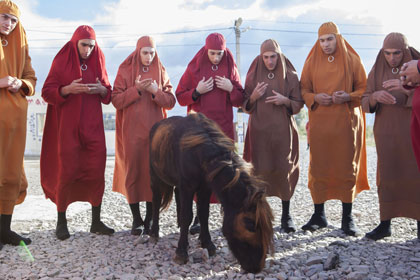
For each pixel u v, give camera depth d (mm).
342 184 5254
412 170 4781
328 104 5145
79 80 4957
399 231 5309
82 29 5121
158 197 4875
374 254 4328
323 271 3797
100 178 5293
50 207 7316
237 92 5375
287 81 5426
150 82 5137
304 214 6645
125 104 5254
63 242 5027
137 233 5270
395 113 4836
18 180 4840
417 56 4906
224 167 3551
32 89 4930
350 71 5207
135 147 5230
